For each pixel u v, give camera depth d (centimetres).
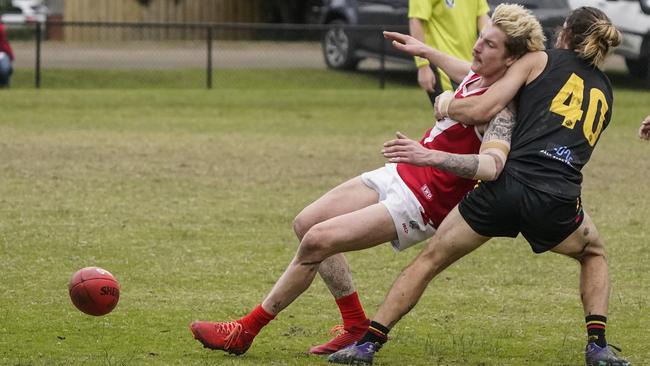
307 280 2116
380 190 2173
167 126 6116
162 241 3347
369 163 4953
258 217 3750
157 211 3812
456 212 2058
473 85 2127
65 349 2202
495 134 2038
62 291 2711
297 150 5322
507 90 2041
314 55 9219
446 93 2128
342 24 8419
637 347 2302
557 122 2038
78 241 3309
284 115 6656
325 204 2197
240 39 10794
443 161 1966
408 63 7800
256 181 4462
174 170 4684
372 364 2111
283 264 3081
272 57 9094
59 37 10938
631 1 7669
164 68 8531
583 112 2055
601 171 4838
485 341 2338
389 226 2094
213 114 6656
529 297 2767
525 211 2008
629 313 2597
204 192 4200
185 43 10625
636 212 3938
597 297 2100
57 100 7025
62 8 12250
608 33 2077
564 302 2717
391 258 3198
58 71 8194
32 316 2467
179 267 3020
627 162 5088
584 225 2075
